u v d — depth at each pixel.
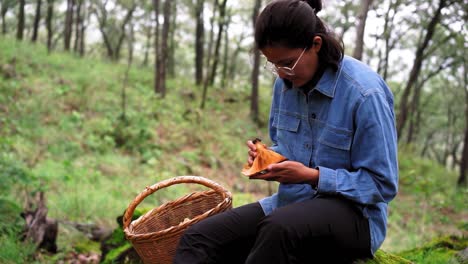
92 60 19.36
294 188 2.42
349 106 2.15
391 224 8.80
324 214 2.11
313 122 2.29
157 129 13.34
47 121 11.27
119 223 4.29
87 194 7.23
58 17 28.17
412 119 20.55
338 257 2.24
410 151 19.52
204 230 2.41
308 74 2.17
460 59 15.88
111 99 13.90
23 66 14.38
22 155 8.65
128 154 11.30
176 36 26.55
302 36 2.04
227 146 13.55
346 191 2.11
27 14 29.75
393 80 21.33
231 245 2.44
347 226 2.14
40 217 4.44
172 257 2.50
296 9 2.02
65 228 5.06
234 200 7.91
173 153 12.17
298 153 2.37
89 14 26.88
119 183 8.64
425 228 8.67
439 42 13.82
